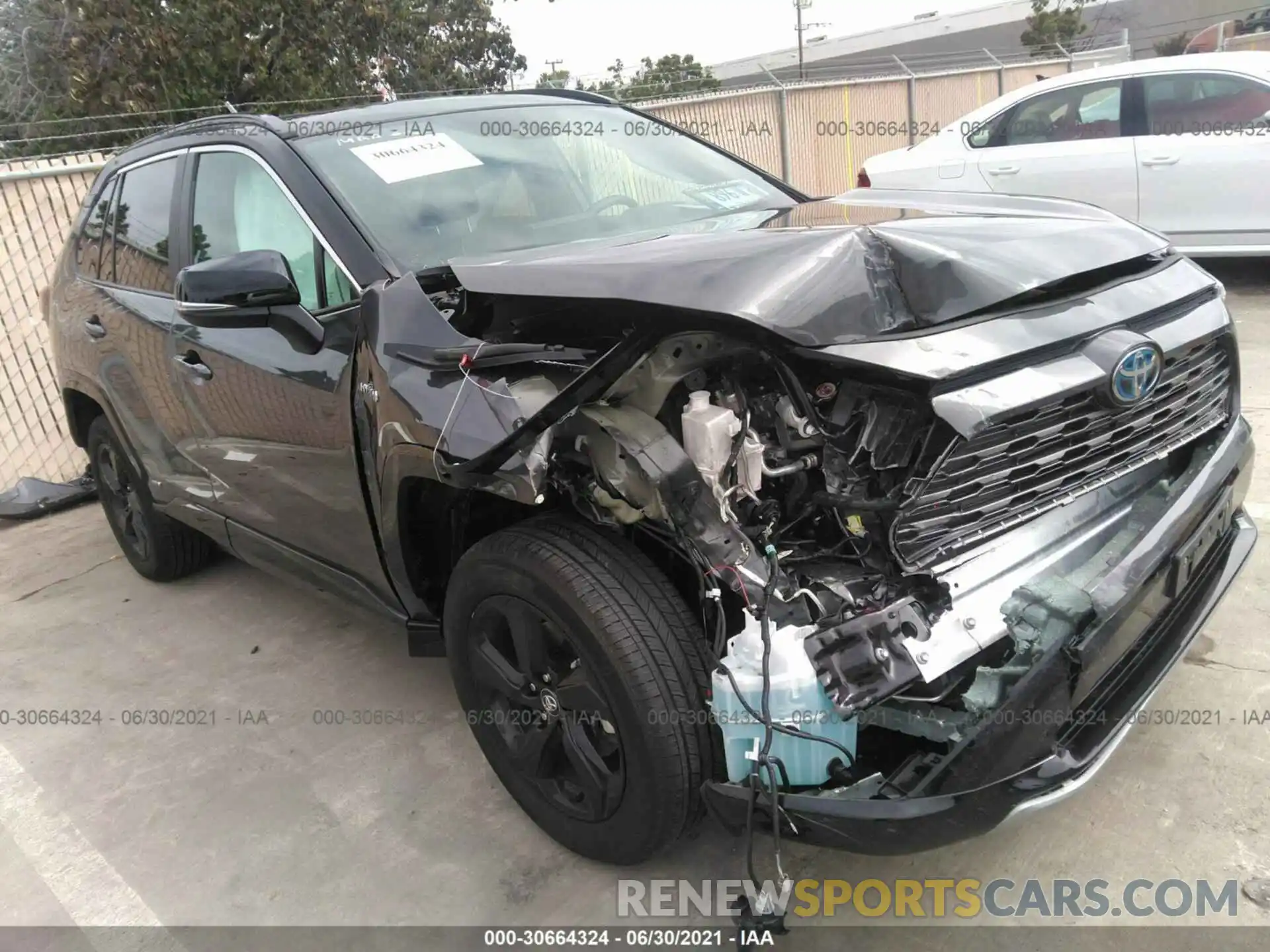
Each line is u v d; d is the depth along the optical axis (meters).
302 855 2.54
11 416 5.75
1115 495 2.29
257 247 2.92
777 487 2.04
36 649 3.85
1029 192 7.24
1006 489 1.96
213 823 2.71
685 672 1.97
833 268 1.95
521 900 2.31
